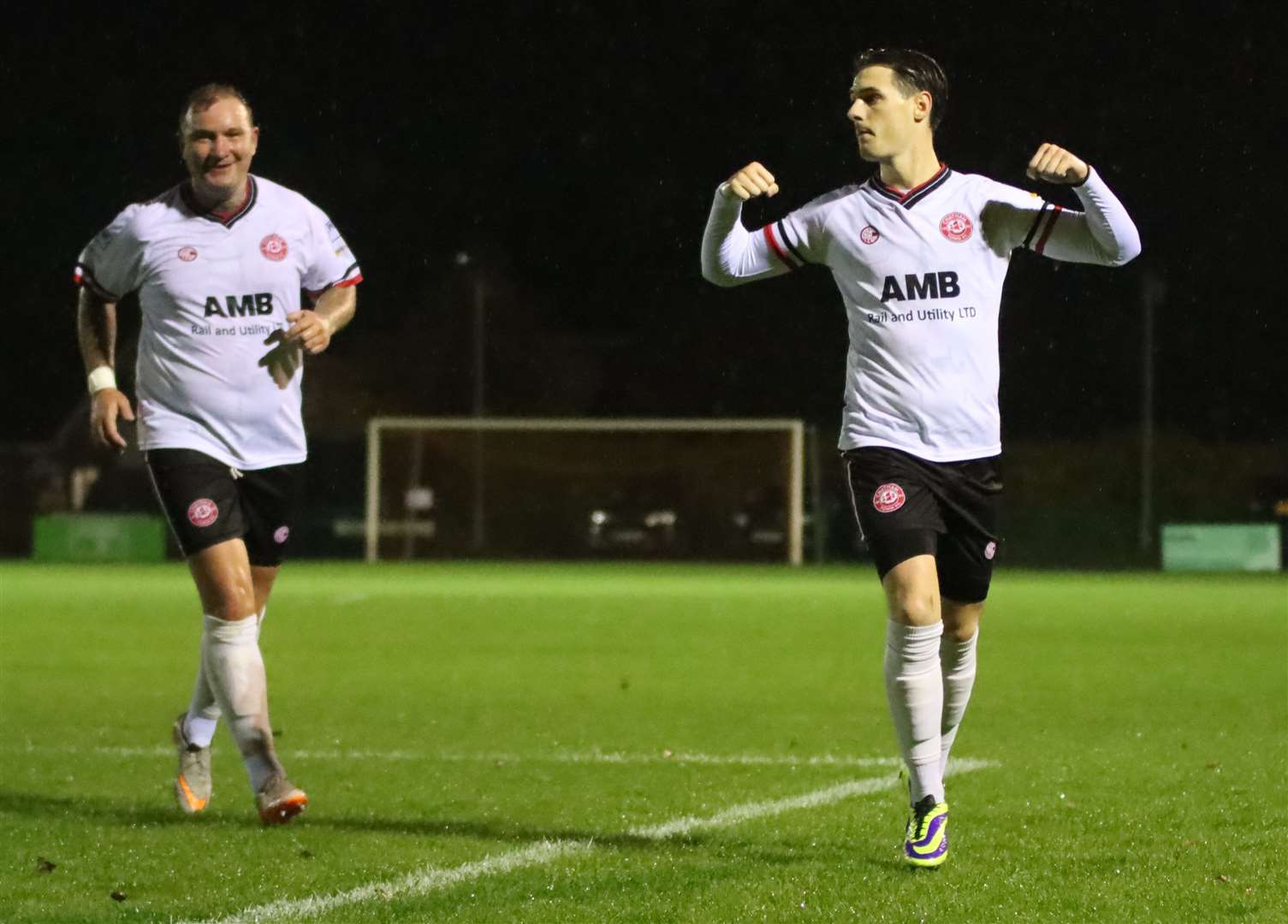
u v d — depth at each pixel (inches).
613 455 4409.5
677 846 531.2
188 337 597.9
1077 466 4335.6
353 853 521.0
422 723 871.7
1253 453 4372.5
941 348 519.5
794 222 540.4
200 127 590.9
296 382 616.4
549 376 5054.1
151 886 474.3
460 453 4520.2
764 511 4340.6
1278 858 508.1
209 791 609.3
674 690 1035.9
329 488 4722.0
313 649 1359.5
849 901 450.3
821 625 1652.3
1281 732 823.7
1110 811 592.4
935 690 505.0
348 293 636.1
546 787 654.5
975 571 538.9
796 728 844.6
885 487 515.2
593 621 1702.8
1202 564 3496.6
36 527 3816.4
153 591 2256.4
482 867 497.4
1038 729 839.1
